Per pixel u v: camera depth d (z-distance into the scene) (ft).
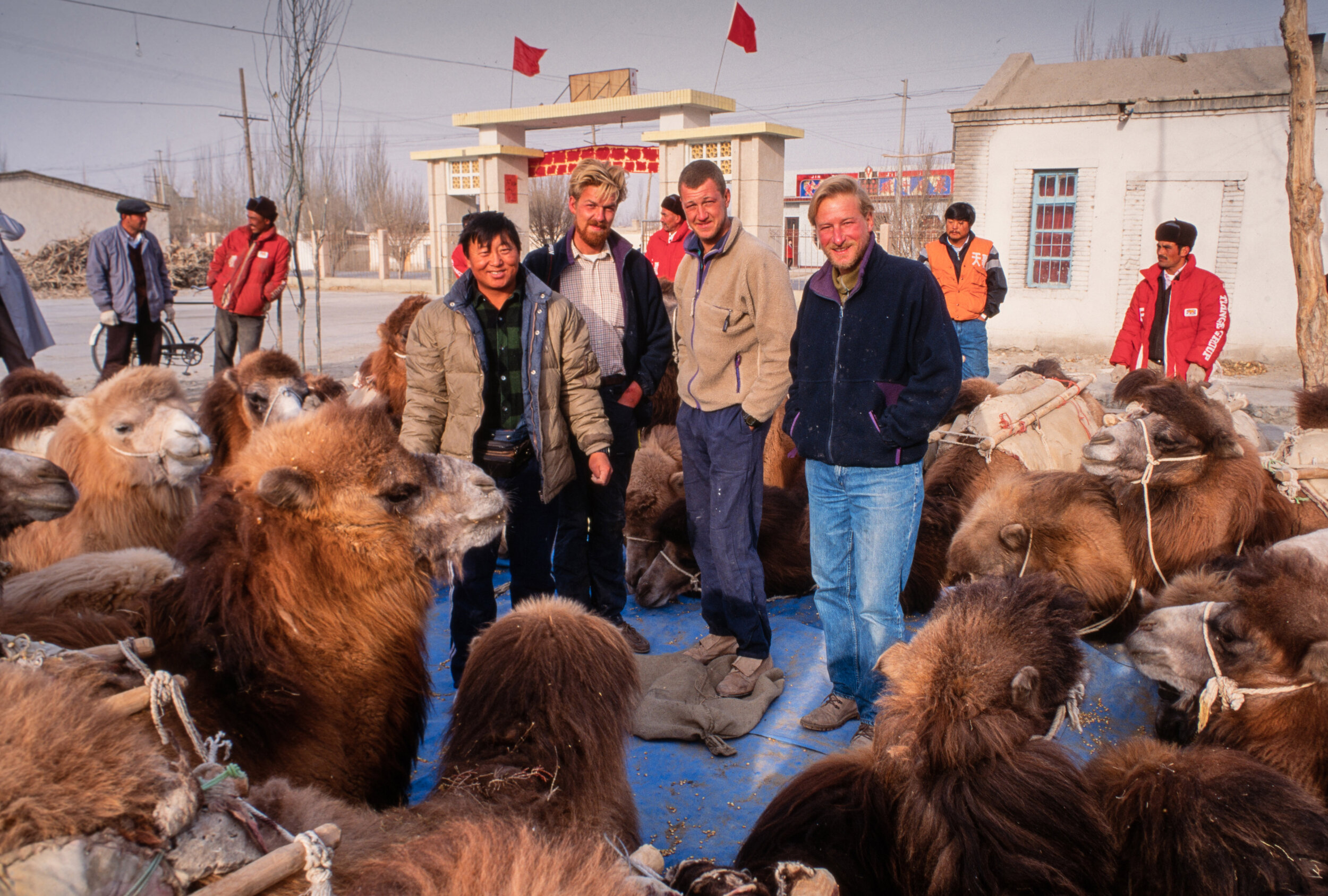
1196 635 10.78
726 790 11.85
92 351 46.80
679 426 14.88
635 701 8.91
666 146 57.16
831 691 14.30
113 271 33.94
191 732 6.24
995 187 61.00
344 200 193.57
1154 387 15.21
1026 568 15.12
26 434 15.34
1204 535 14.76
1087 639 15.93
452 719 8.59
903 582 12.61
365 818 7.01
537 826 6.72
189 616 8.54
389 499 9.16
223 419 18.57
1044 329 61.05
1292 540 13.53
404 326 21.24
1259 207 54.39
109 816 4.93
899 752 8.20
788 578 18.44
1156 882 7.86
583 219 14.88
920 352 11.89
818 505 12.98
